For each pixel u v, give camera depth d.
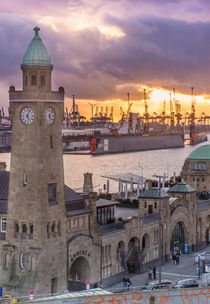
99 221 108.75
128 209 147.75
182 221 130.25
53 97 90.81
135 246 112.00
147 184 185.25
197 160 164.88
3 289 90.44
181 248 132.62
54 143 91.75
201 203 143.50
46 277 89.56
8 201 91.88
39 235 88.94
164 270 114.75
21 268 90.81
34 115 89.69
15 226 91.38
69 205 96.62
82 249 96.88
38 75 89.88
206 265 107.06
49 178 90.62
